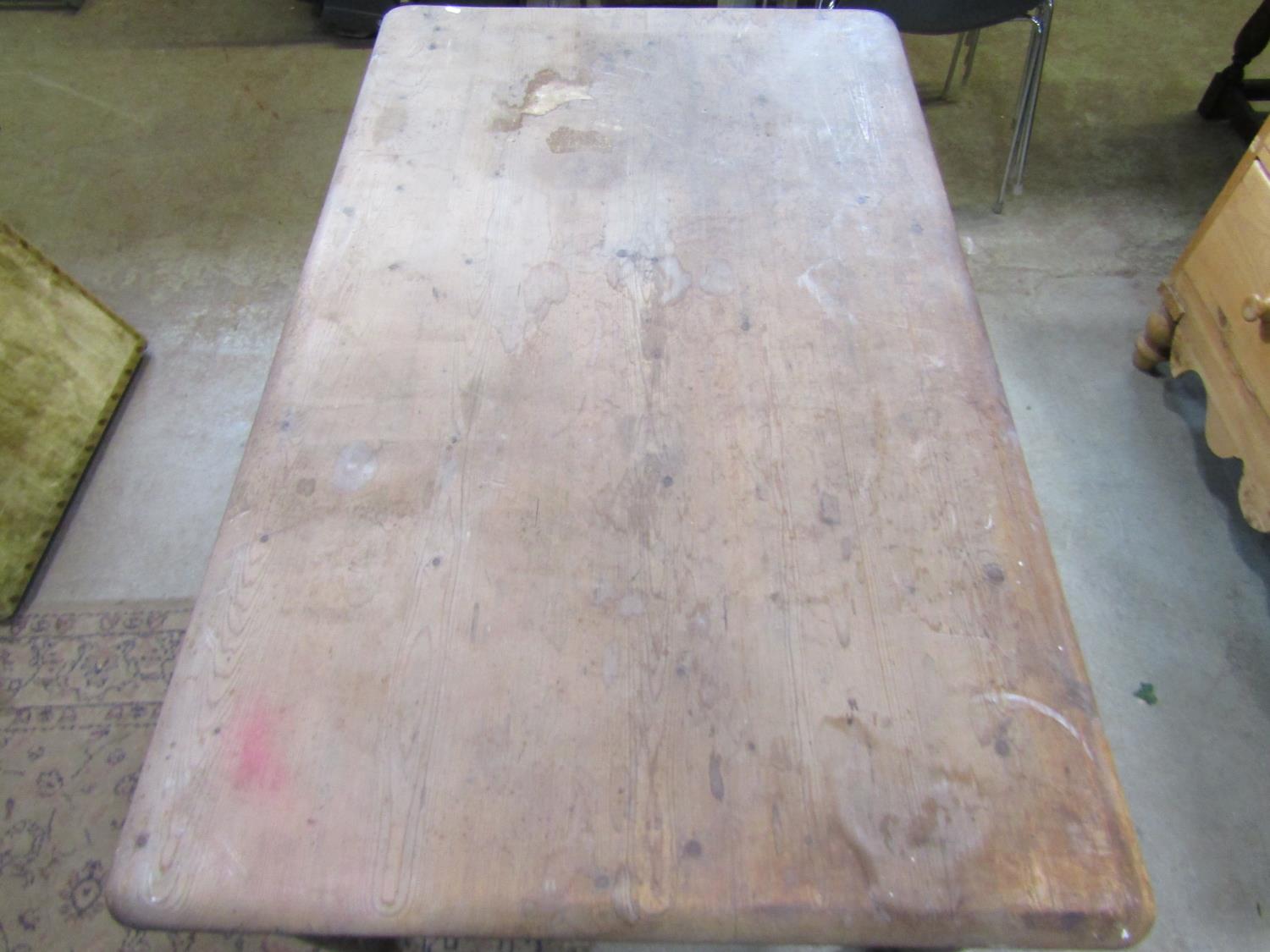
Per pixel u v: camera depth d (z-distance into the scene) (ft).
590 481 2.63
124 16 8.08
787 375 2.86
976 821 2.05
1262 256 4.19
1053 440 5.23
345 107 7.26
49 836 3.99
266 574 2.46
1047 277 6.02
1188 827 3.92
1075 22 7.81
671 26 4.07
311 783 2.12
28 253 4.90
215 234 6.38
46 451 4.95
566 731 2.19
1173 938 3.66
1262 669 4.35
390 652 2.31
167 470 5.25
